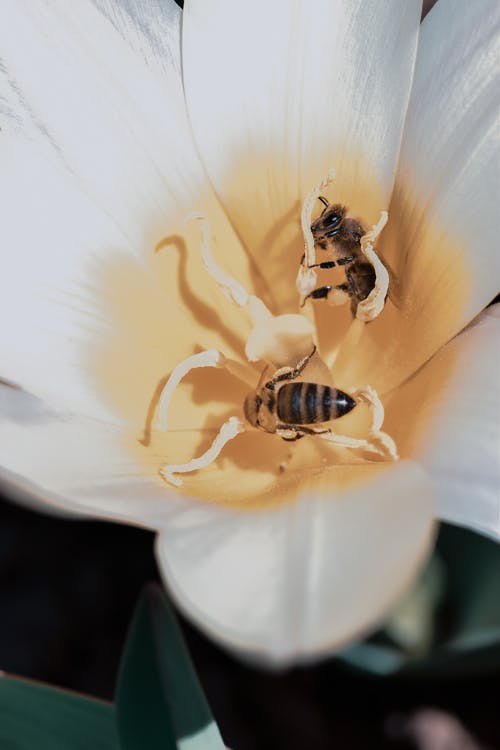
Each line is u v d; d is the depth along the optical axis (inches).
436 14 8.2
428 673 9.9
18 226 8.2
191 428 8.5
